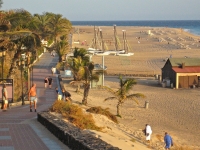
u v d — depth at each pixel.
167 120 51.59
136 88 81.06
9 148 19.25
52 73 79.25
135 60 125.38
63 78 78.88
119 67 111.44
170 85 84.12
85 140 17.42
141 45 178.75
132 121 49.09
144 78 96.62
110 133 32.38
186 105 63.22
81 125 30.08
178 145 38.22
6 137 22.20
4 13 47.78
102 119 40.97
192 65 84.94
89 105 55.19
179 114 56.12
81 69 55.03
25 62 52.53
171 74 84.50
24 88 50.38
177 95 73.44
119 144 27.02
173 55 139.00
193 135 43.94
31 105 38.88
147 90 79.12
